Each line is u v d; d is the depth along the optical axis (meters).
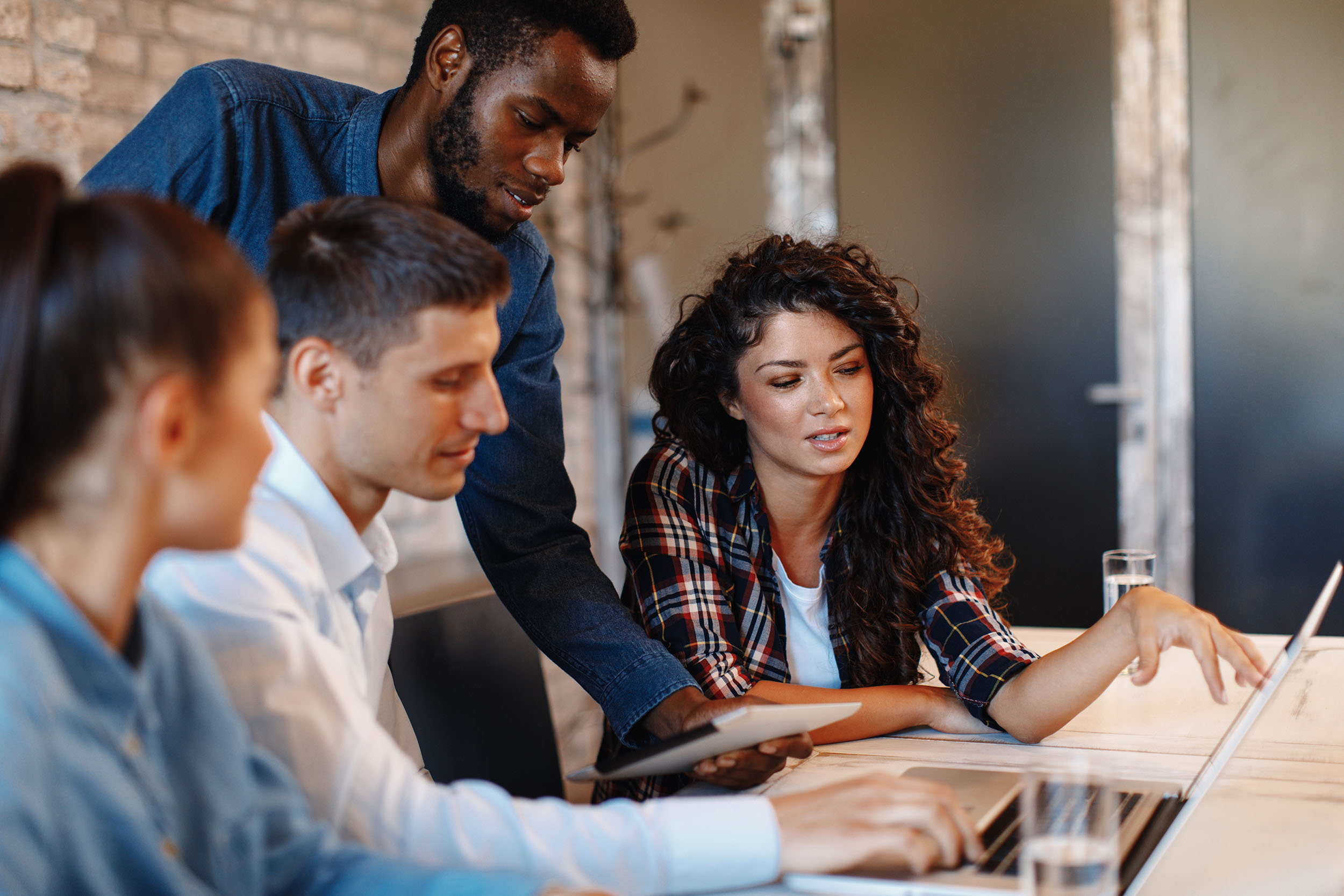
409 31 2.91
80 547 0.56
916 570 1.41
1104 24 3.05
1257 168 2.96
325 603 0.88
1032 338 3.17
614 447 3.64
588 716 3.35
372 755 0.78
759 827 0.84
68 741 0.55
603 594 1.32
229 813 0.66
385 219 0.83
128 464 0.55
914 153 3.27
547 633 1.30
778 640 1.41
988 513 3.23
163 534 0.58
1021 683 1.21
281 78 1.34
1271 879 0.83
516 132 1.29
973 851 0.85
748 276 1.34
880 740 1.24
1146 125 3.03
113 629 0.58
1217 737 1.19
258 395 0.60
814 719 0.98
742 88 3.44
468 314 0.83
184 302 0.55
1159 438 3.08
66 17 2.09
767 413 1.33
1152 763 1.11
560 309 3.46
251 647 0.76
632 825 0.82
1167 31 2.99
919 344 1.40
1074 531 3.16
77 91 2.11
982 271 3.21
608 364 3.63
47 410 0.53
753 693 1.28
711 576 1.37
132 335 0.54
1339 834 0.91
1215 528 3.06
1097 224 3.09
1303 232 2.93
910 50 3.25
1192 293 3.03
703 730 0.91
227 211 1.30
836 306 1.31
